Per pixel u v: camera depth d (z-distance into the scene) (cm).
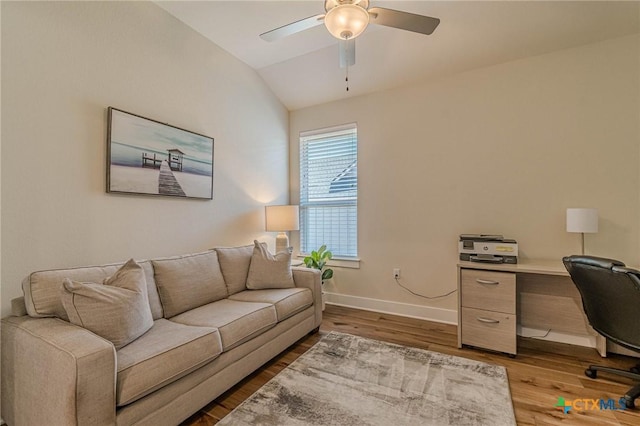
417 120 321
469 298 247
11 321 151
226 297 249
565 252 257
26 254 172
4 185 164
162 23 246
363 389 189
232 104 315
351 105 359
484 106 289
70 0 191
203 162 280
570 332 254
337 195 373
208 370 169
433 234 313
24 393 137
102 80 207
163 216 248
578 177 253
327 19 166
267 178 364
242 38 287
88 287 147
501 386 192
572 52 255
